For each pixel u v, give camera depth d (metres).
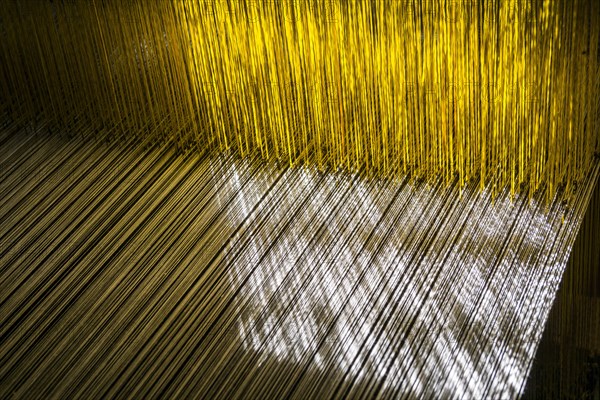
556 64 1.35
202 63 1.68
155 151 1.83
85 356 1.31
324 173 1.67
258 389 1.21
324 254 1.45
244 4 1.56
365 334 1.26
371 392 1.17
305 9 1.51
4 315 1.42
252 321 1.33
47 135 1.94
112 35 1.75
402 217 1.50
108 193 1.71
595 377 1.68
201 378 1.24
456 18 1.38
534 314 1.24
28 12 1.81
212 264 1.47
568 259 1.33
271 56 1.60
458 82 1.45
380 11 1.44
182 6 1.62
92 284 1.46
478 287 1.31
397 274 1.37
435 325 1.25
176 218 1.61
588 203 1.43
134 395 1.23
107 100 1.86
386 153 1.62
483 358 1.18
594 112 1.45
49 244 1.58
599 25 1.32
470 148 1.52
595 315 1.66
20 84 1.93
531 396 1.29
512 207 1.47
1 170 1.84
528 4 1.31
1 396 1.27
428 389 1.15
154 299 1.41
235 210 1.60
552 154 1.43
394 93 1.53
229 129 1.76
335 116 1.61
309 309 1.33
